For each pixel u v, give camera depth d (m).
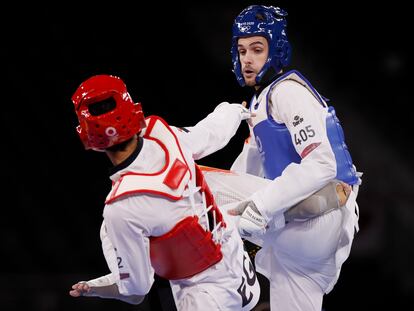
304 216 11.72
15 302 23.36
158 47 28.62
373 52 29.53
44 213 27.28
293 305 12.64
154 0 28.66
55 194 27.47
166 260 10.10
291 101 11.73
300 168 11.43
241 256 10.79
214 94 28.70
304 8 29.58
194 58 28.78
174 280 10.45
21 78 27.67
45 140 27.69
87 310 23.31
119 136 9.38
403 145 28.95
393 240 26.36
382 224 26.61
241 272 10.62
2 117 27.56
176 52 28.67
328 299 25.98
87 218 27.39
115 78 9.60
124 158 9.66
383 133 29.11
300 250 12.12
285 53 12.48
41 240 26.94
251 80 12.44
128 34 28.42
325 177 11.43
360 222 26.69
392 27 29.47
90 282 10.82
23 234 26.94
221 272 10.32
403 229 26.48
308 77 29.42
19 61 27.64
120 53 28.34
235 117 11.52
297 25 29.66
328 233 11.95
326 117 11.88
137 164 9.61
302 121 11.59
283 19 12.52
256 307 13.92
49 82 27.84
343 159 11.97
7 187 27.28
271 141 12.12
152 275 9.98
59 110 27.83
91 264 26.94
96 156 27.77
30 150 27.64
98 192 27.56
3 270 26.48
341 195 11.89
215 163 26.72
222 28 29.14
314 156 11.46
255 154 13.05
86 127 9.34
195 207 10.07
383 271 26.02
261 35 12.23
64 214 27.33
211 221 10.38
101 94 9.29
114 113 9.26
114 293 10.95
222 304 10.28
